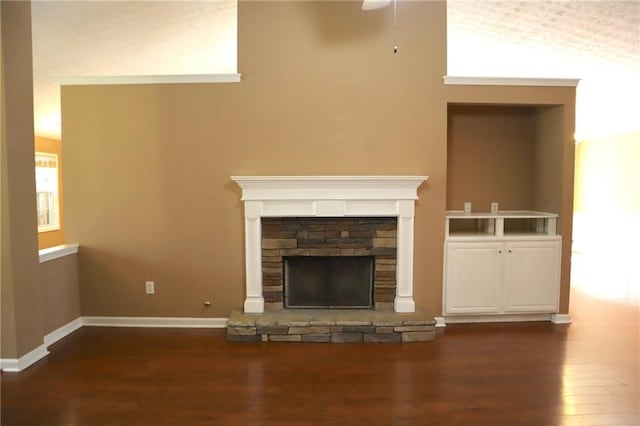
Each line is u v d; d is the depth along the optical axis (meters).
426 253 4.13
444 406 2.65
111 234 4.13
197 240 4.12
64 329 3.91
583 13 4.12
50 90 5.20
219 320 4.16
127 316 4.18
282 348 3.60
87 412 2.59
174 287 4.16
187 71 5.88
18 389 2.88
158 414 2.57
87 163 4.09
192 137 4.06
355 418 2.52
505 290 4.18
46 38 4.13
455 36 4.78
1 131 3.09
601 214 8.07
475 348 3.57
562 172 4.16
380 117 4.06
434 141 4.07
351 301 4.20
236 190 4.08
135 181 4.09
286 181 3.84
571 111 4.10
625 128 7.42
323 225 4.04
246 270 4.03
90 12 3.88
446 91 4.05
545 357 3.38
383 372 3.12
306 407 2.64
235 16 4.39
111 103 4.04
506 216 4.16
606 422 2.48
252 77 4.03
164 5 3.99
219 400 2.73
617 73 5.36
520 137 4.62
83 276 4.16
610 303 4.91
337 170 4.08
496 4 4.09
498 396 2.77
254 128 4.05
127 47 4.67
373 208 3.94
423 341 3.74
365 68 4.04
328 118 4.05
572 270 6.68
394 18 3.77
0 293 3.13
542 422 2.47
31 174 3.34
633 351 3.51
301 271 4.19
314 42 4.02
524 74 5.90
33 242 3.35
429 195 4.09
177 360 3.35
